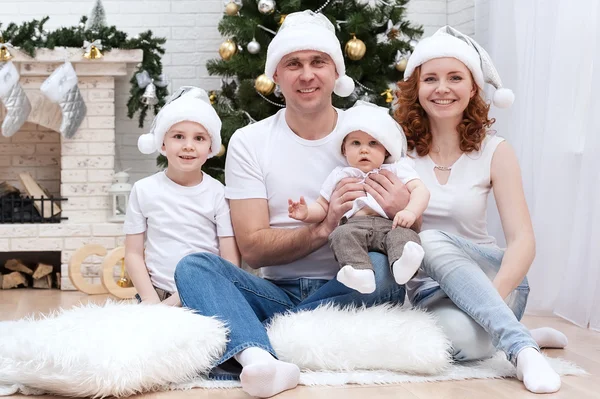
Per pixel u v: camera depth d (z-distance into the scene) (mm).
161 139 2664
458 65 2393
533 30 3551
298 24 2426
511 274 2211
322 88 2375
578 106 3260
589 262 3068
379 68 4164
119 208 4781
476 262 2283
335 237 2203
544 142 3377
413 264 2072
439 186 2426
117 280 4773
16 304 4012
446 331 2178
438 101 2400
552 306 3369
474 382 2016
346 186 2291
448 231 2426
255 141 2461
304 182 2430
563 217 3303
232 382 2016
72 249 4715
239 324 2037
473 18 4887
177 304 2473
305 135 2455
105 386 1846
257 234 2379
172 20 5102
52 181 5172
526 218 2326
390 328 2104
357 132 2344
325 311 2176
